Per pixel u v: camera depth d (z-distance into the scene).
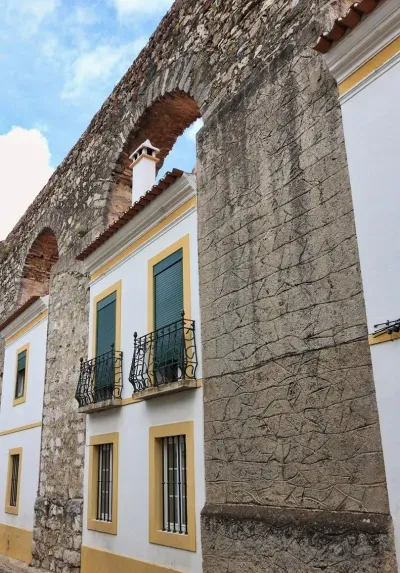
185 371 7.10
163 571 7.02
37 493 11.70
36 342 13.66
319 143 5.93
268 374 5.98
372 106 5.36
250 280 6.50
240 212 6.88
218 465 6.42
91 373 9.77
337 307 5.33
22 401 13.80
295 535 5.16
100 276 10.52
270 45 7.19
